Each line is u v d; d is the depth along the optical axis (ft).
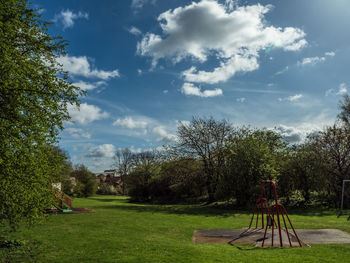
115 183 271.28
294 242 37.60
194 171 115.55
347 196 90.58
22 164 30.14
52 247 34.60
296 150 100.48
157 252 31.76
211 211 86.43
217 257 29.22
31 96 32.96
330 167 94.17
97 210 85.66
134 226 52.60
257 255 30.01
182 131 120.16
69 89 34.83
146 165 158.30
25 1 35.12
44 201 33.63
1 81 29.84
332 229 46.93
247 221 60.64
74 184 178.29
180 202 132.46
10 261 28.45
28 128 31.76
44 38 35.40
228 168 96.78
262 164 88.33
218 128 116.06
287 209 87.76
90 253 31.58
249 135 99.09
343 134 93.97
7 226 46.68
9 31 31.09
